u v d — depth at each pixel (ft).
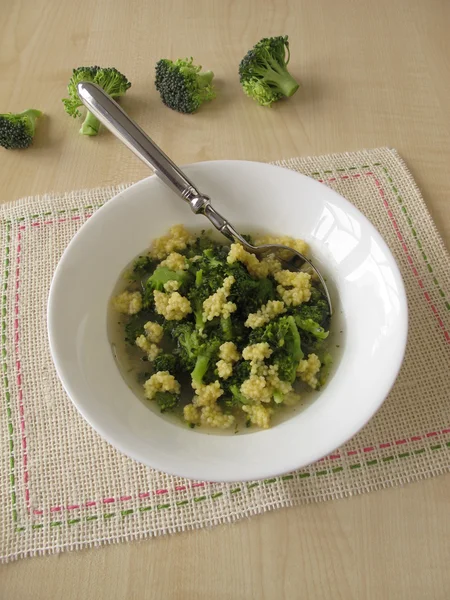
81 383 0.83
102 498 0.94
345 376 0.89
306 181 0.99
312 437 0.82
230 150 1.30
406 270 1.14
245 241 1.00
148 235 1.02
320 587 0.87
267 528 0.91
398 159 1.27
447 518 0.92
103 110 0.99
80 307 0.92
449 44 1.46
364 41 1.46
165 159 0.98
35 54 1.43
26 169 1.27
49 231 1.19
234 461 0.80
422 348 1.06
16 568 0.88
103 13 1.50
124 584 0.87
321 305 0.98
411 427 0.99
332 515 0.92
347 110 1.36
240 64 1.36
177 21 1.49
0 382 1.04
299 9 1.51
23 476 0.96
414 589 0.87
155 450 0.80
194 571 0.88
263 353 0.89
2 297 1.13
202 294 0.94
